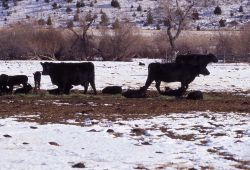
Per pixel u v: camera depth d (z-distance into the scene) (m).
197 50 57.38
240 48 55.56
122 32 58.22
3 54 57.78
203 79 31.75
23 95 24.03
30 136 14.23
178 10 60.12
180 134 14.70
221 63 48.12
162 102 22.03
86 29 58.56
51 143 13.35
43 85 28.30
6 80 24.67
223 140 13.84
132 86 28.66
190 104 21.34
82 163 11.24
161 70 24.48
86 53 58.41
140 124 16.27
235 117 17.75
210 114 18.50
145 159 11.91
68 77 24.64
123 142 13.66
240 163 11.64
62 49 58.50
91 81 25.03
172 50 52.47
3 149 12.73
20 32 58.75
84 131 15.02
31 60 53.72
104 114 18.42
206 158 12.03
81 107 20.27
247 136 14.35
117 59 57.75
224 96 24.55
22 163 11.39
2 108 19.86
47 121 16.80
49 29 59.69
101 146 13.19
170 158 12.01
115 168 11.09
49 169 10.91
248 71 37.66
